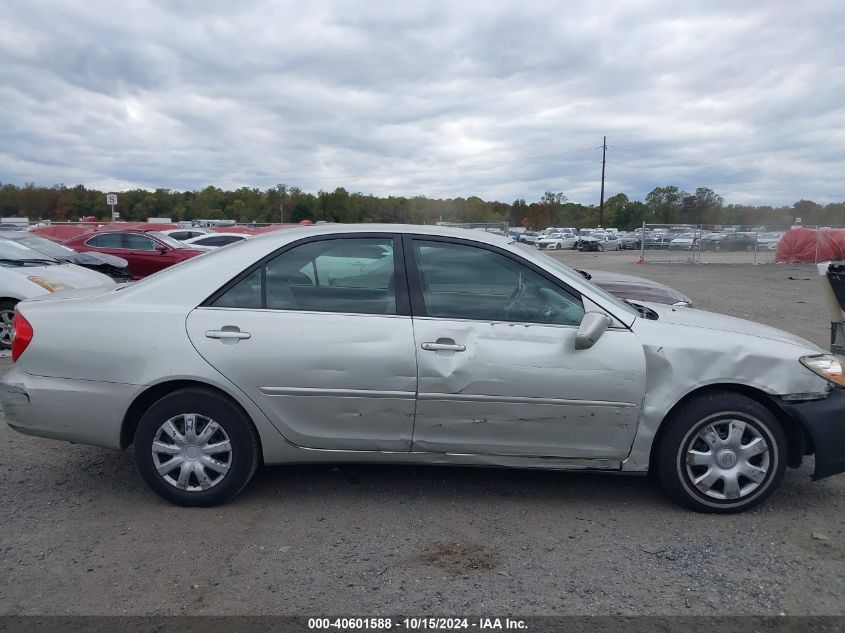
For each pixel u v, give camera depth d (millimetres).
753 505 4227
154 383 4117
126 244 18203
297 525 4066
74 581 3430
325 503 4375
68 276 9633
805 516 4258
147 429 4180
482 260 4301
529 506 4367
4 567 3562
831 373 4207
